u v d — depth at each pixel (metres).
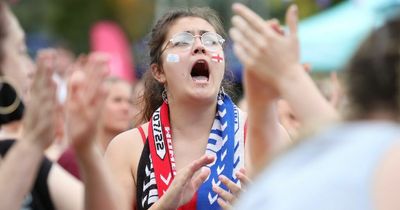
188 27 10.05
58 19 49.19
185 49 9.95
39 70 6.22
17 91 7.92
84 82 6.14
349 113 5.55
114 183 6.53
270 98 6.32
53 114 6.28
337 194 5.20
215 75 9.94
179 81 9.91
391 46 5.48
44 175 7.32
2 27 7.70
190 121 9.91
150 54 10.37
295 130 12.52
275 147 6.42
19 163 6.21
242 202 5.66
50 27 48.00
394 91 5.46
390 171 5.14
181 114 9.92
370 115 5.50
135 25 53.00
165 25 10.19
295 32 5.97
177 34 10.01
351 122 5.52
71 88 6.16
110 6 51.56
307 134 5.62
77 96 6.14
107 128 15.30
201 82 9.87
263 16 36.94
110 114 15.22
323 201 5.23
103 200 6.45
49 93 6.25
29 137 6.25
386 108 5.47
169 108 10.09
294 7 6.00
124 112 15.25
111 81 15.34
